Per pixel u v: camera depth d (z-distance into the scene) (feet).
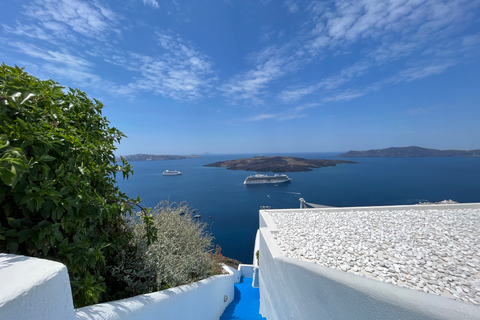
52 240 4.19
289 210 22.88
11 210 4.02
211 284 12.57
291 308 9.09
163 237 10.80
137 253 8.57
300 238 14.17
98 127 7.78
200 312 10.32
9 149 3.57
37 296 2.45
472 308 3.23
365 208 21.86
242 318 14.32
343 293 5.62
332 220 17.90
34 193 3.91
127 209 7.48
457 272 8.80
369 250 11.44
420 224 15.24
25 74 5.31
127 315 4.73
